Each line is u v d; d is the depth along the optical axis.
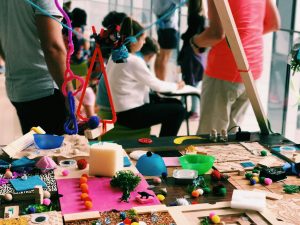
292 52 1.54
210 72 2.07
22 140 1.34
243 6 1.88
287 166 1.30
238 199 1.07
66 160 1.30
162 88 2.48
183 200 1.08
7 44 1.67
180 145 1.47
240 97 2.11
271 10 2.08
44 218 0.97
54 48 1.51
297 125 2.55
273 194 1.14
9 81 1.72
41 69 1.65
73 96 1.25
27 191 1.10
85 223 0.98
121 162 1.25
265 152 1.41
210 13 1.90
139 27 2.27
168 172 1.29
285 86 2.54
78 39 3.06
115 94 2.37
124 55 1.15
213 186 1.20
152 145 1.46
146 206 1.05
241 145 1.50
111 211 1.03
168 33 3.47
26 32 1.59
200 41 2.02
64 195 1.10
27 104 1.70
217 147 1.48
